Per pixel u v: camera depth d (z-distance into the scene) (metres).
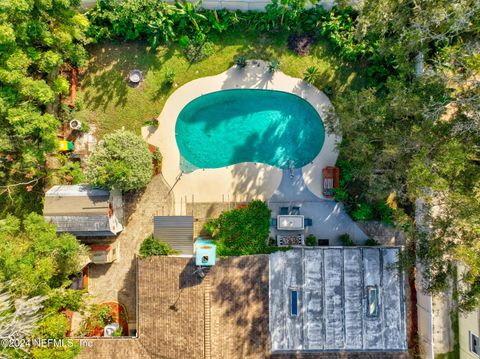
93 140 29.94
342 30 29.41
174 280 26.14
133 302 29.75
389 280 27.28
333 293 27.06
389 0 21.81
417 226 23.81
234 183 30.22
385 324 27.00
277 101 30.44
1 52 22.47
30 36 23.59
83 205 26.64
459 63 21.58
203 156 30.39
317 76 29.94
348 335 26.84
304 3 27.03
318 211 29.88
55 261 24.88
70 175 29.47
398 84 22.03
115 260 29.81
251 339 26.14
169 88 30.06
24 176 29.36
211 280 25.78
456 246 20.55
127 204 29.91
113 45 29.95
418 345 28.47
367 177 25.84
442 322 29.02
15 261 22.00
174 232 27.94
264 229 28.16
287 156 30.34
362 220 29.80
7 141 23.67
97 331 29.19
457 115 21.39
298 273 27.11
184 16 28.81
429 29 21.98
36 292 23.42
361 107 23.39
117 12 28.08
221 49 29.94
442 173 20.11
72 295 25.25
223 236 28.16
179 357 25.53
